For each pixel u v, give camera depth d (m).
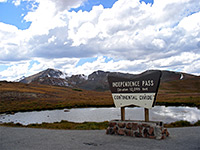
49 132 14.02
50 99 86.62
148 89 12.09
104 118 32.53
